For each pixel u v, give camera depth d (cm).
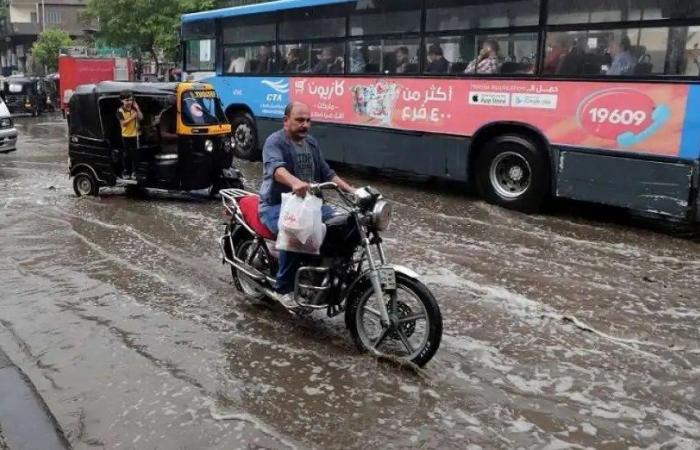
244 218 501
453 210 883
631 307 526
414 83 980
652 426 351
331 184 419
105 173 959
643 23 737
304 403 370
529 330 477
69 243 704
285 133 456
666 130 732
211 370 411
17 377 403
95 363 420
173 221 811
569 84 806
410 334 431
